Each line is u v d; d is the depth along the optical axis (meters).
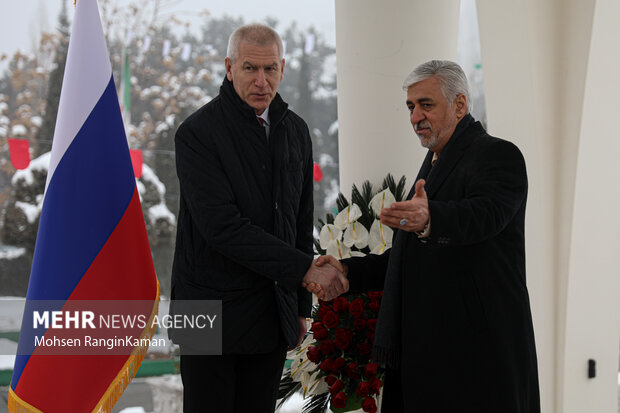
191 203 2.43
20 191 5.57
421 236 2.03
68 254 2.54
